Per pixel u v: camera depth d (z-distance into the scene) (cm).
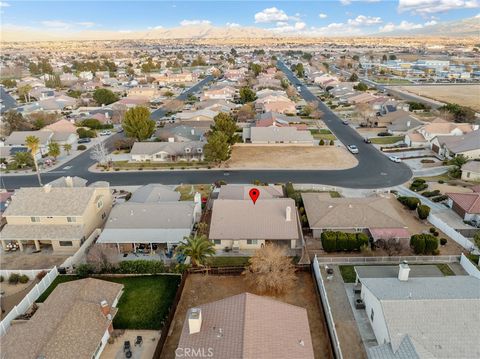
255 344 2923
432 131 9894
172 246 5266
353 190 7225
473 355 2950
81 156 9712
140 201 6178
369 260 4784
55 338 3244
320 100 17238
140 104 15388
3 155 9638
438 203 6469
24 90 17662
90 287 3969
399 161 8700
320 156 9319
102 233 5312
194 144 9331
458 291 3516
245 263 4906
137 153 9169
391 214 5547
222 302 3447
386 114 12588
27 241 5541
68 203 5556
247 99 16325
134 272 4716
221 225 5281
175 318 3928
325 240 4997
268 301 3412
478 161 7838
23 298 4288
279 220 5309
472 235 5412
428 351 2967
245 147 10188
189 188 7481
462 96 17300
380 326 3391
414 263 4769
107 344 3603
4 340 3419
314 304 4112
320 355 3441
